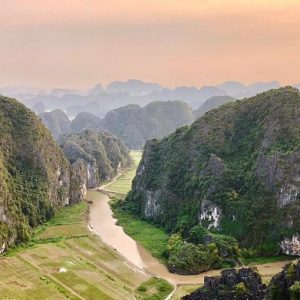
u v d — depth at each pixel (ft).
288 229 457.68
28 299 347.77
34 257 442.09
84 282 387.55
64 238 520.42
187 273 425.28
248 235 479.41
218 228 510.99
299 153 486.38
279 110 564.30
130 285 396.98
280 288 267.39
